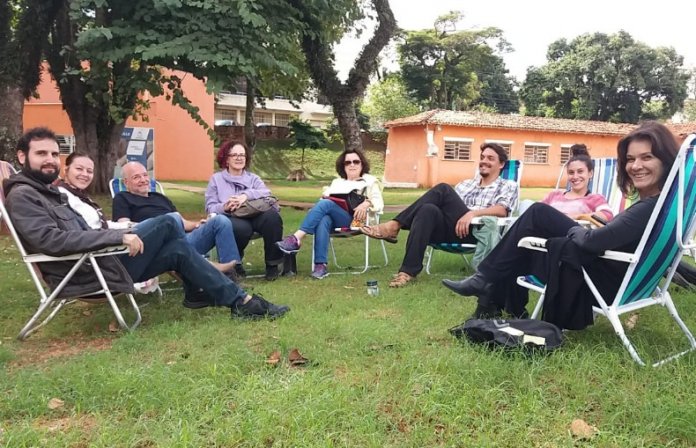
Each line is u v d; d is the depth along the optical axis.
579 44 43.72
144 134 19.39
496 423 2.14
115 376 2.49
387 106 40.94
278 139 34.00
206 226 4.61
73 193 3.97
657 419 2.11
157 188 5.27
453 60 42.53
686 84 42.91
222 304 3.57
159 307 4.00
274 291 4.44
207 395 2.34
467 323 3.04
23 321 3.68
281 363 2.76
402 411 2.23
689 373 2.54
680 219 2.58
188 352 2.94
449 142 25.02
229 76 8.02
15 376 2.63
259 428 2.06
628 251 2.74
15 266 5.55
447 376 2.51
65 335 3.40
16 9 10.22
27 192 3.17
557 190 4.89
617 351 2.82
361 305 3.97
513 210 5.03
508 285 3.43
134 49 7.50
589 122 28.17
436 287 4.55
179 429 2.07
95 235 3.10
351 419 2.13
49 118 19.80
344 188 5.25
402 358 2.77
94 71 8.66
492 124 24.92
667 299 2.98
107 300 3.43
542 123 26.34
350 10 9.97
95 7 7.91
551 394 2.40
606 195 5.80
